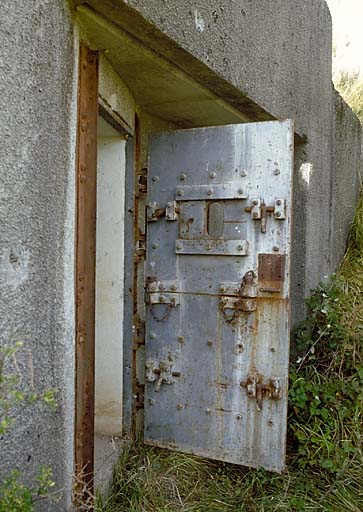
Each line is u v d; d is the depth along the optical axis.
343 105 4.14
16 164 1.20
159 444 2.42
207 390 2.30
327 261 3.76
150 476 2.20
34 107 1.27
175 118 2.69
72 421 1.58
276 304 2.14
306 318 3.17
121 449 2.30
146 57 1.85
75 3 1.48
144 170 2.47
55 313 1.44
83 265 1.65
